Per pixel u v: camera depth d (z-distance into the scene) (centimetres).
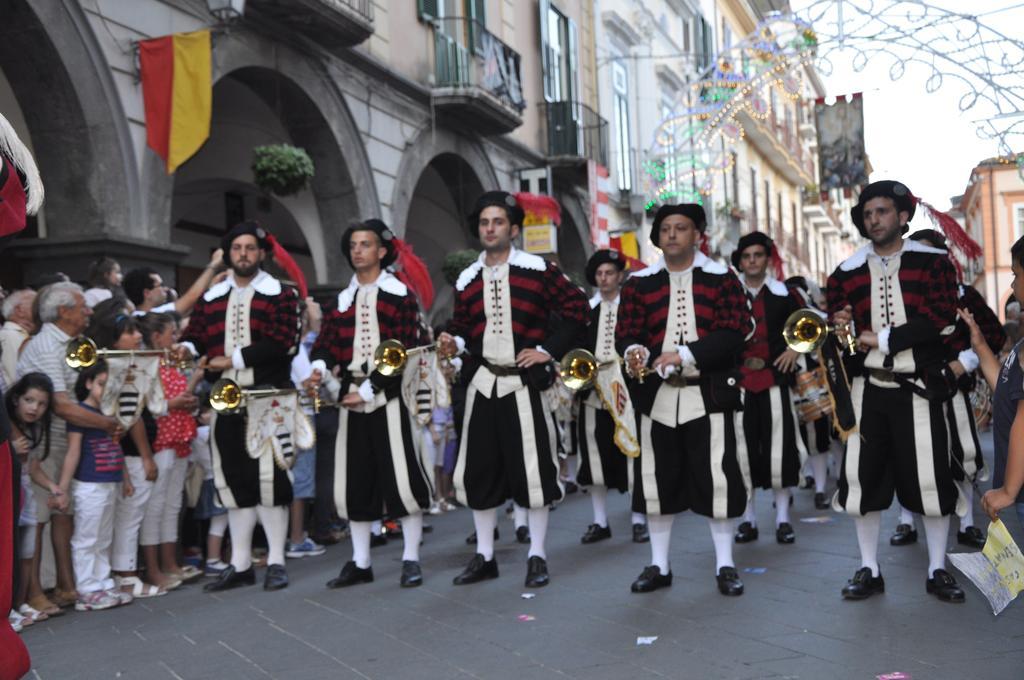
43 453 563
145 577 648
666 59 2694
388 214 1341
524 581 584
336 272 1261
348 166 1242
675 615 481
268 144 1251
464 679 392
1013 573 307
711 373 524
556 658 415
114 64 871
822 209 4478
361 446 597
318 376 591
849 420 488
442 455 973
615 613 491
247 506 607
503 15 1756
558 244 2100
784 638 429
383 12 1341
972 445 505
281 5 1048
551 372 572
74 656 466
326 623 503
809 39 1240
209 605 568
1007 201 4175
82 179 855
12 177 235
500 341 576
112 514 591
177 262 931
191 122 906
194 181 1239
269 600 570
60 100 838
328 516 797
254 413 594
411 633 472
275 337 598
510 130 1605
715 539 535
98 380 575
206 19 997
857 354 505
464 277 596
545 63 1912
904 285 494
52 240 846
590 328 797
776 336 701
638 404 538
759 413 693
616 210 2275
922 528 728
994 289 4184
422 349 601
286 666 427
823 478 844
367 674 407
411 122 1405
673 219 530
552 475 572
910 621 448
